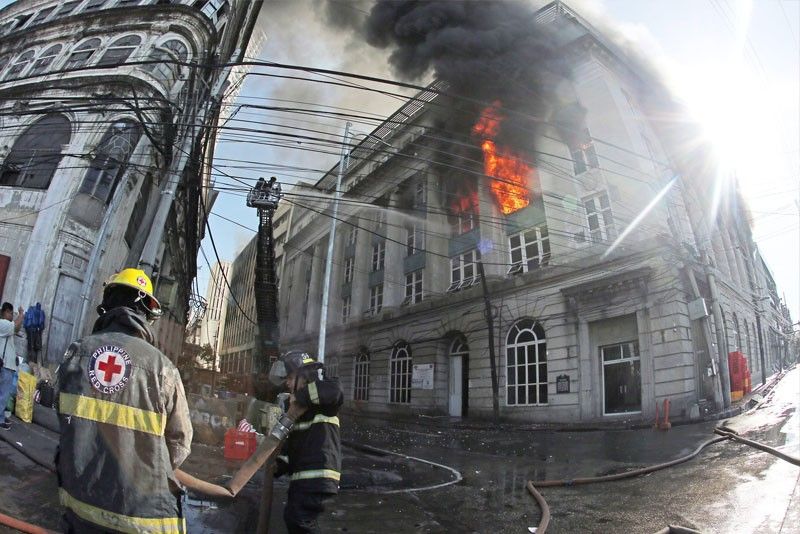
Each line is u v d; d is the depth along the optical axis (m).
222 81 12.11
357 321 24.69
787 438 7.43
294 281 31.28
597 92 16.27
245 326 26.30
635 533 3.68
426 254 21.80
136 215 15.18
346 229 26.86
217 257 13.28
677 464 6.40
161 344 18.20
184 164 10.25
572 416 14.12
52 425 6.53
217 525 3.52
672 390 12.13
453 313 19.14
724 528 3.69
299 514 2.25
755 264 20.23
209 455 6.80
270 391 10.41
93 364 1.51
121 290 1.78
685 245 13.55
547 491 5.23
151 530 1.45
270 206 15.27
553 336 15.26
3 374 5.47
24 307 11.57
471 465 7.29
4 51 18.50
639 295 13.35
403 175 22.61
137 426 1.49
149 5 16.97
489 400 16.73
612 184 15.21
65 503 1.46
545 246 17.06
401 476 6.06
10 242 12.40
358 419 18.39
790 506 4.02
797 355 27.31
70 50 16.88
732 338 14.59
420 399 19.62
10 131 14.02
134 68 15.05
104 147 13.50
